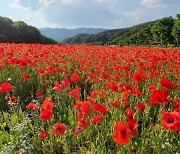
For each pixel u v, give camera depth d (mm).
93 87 8242
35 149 4992
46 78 8961
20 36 77812
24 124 5324
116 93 6520
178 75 8953
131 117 4137
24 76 7480
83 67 9898
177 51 18578
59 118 6121
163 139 4562
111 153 4605
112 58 12438
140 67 9695
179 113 3625
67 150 4824
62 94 7332
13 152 4574
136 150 4688
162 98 4105
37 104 6660
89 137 5152
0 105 7426
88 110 4496
